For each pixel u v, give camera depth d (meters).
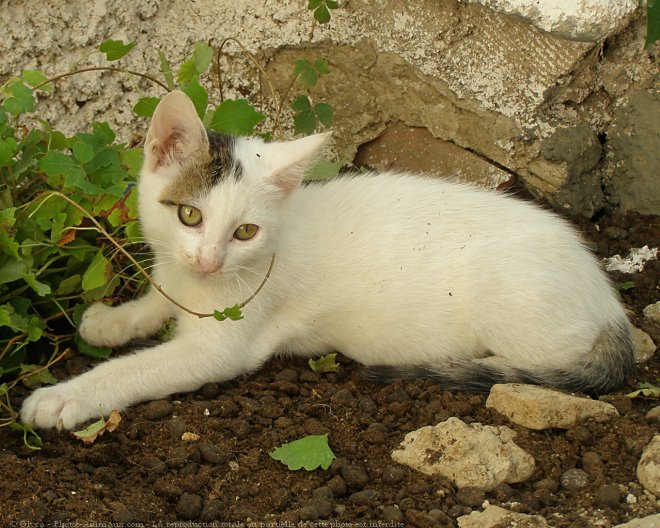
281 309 0.80
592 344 0.79
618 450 0.72
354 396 0.77
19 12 0.89
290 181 0.76
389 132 0.97
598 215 0.98
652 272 0.92
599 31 0.89
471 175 0.96
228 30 0.93
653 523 0.65
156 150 0.74
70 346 0.81
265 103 0.96
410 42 0.93
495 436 0.71
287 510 0.67
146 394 0.75
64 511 0.66
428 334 0.81
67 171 0.77
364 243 0.80
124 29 0.92
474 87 0.93
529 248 0.80
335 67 0.95
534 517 0.66
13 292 0.78
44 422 0.72
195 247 0.73
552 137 0.94
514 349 0.79
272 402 0.76
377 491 0.69
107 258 0.80
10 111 0.77
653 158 0.94
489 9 0.90
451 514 0.67
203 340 0.77
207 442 0.72
